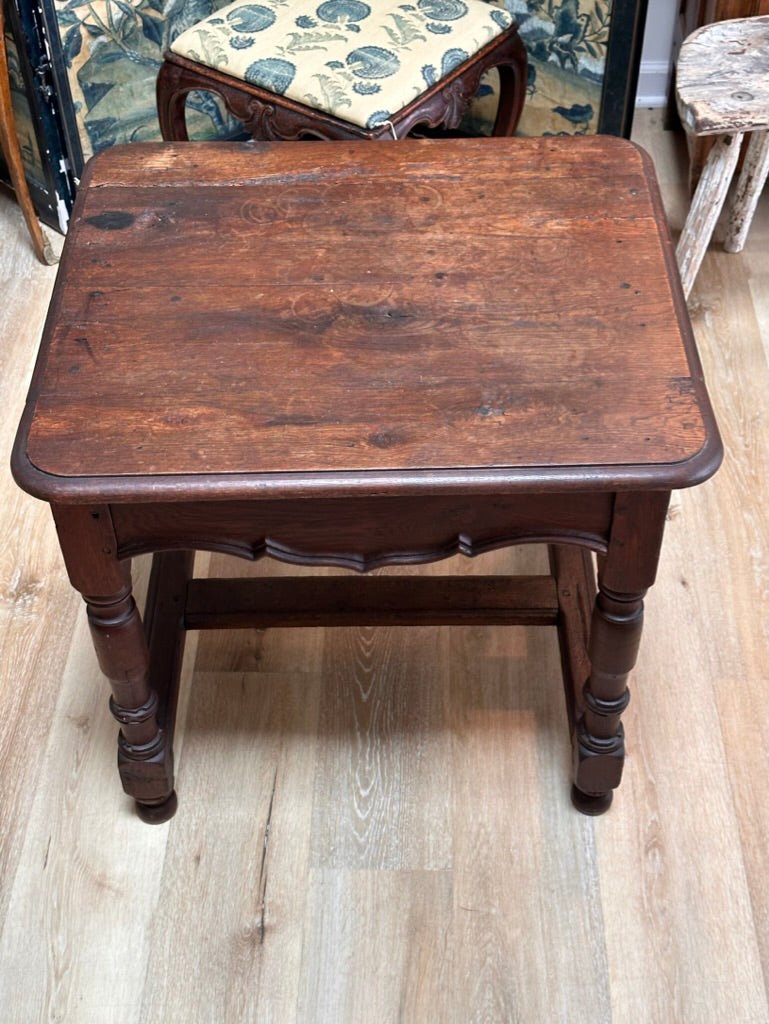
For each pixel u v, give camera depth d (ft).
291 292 4.73
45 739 5.96
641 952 5.18
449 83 7.12
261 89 7.05
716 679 6.12
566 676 5.68
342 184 5.22
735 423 7.33
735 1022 4.96
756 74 6.91
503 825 5.60
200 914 5.33
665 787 5.71
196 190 5.20
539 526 4.40
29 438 4.22
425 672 6.20
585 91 8.36
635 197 5.12
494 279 4.76
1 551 6.81
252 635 6.38
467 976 5.12
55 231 8.76
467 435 4.18
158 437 4.20
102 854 5.53
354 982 5.12
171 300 4.71
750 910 5.28
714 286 8.21
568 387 4.33
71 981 5.14
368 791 5.73
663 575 6.57
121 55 8.19
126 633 4.71
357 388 4.35
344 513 4.34
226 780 5.79
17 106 8.17
